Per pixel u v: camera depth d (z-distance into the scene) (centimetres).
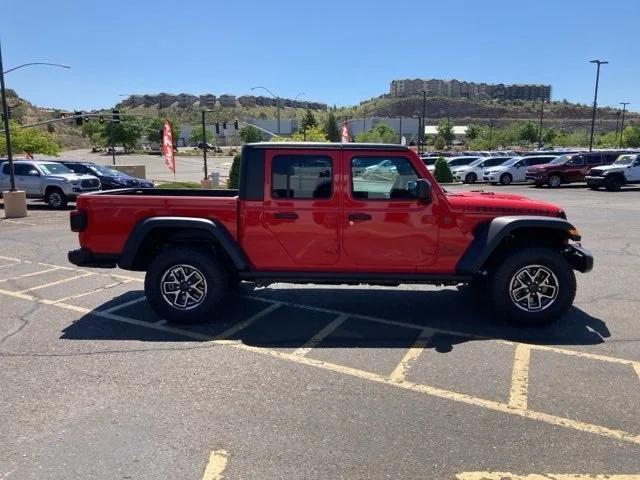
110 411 402
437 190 578
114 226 597
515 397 426
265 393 432
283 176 582
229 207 588
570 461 338
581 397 425
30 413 399
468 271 575
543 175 3042
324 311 659
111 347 535
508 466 332
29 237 1266
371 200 580
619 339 557
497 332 580
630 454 346
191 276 598
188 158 8488
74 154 9944
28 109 14625
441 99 18212
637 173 2748
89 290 762
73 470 327
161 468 329
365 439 362
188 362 497
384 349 531
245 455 343
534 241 604
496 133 10544
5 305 684
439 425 381
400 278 588
